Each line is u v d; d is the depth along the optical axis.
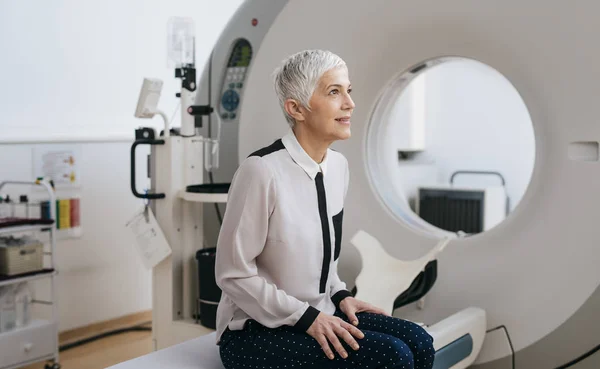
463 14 2.59
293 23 3.02
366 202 2.87
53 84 3.54
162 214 2.93
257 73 3.12
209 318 2.84
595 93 2.34
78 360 3.33
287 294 1.71
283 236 1.68
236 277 1.67
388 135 3.07
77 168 3.64
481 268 2.60
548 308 2.45
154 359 1.89
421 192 5.68
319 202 1.72
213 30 4.45
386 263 2.58
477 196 5.41
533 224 2.49
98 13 3.75
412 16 2.71
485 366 2.59
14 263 2.96
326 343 1.59
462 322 2.40
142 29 4.01
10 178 3.32
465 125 6.04
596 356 2.39
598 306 2.35
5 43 3.32
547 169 2.47
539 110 2.47
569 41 2.38
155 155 2.94
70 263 3.62
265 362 1.66
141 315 4.04
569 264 2.41
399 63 2.77
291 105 1.73
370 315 1.78
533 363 2.49
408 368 1.57
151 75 4.09
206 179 3.26
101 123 3.80
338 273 2.92
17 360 2.95
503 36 2.51
